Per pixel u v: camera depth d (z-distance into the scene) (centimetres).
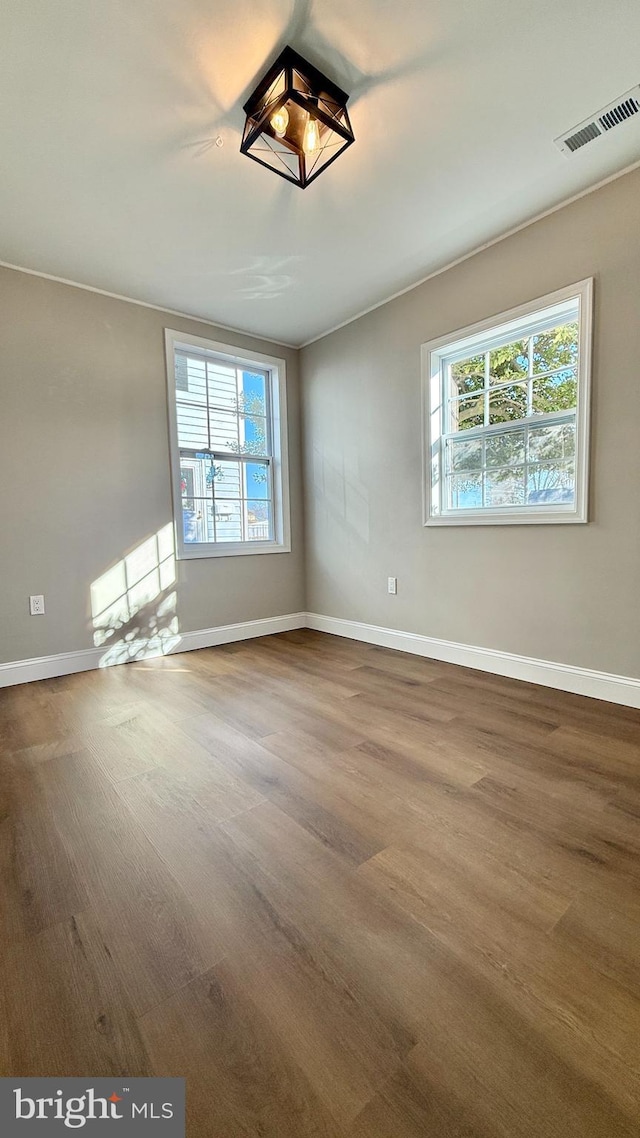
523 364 264
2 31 141
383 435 340
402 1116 72
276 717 228
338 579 392
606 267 218
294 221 237
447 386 304
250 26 143
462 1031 84
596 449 229
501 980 94
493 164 203
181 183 207
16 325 276
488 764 178
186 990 93
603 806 151
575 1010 88
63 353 292
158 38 145
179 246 256
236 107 170
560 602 250
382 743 198
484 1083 76
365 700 247
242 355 375
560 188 220
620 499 223
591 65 158
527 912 110
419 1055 80
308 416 406
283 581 413
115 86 160
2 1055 82
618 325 217
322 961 99
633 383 214
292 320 355
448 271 284
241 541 390
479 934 105
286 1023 86
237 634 384
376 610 360
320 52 152
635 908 111
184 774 176
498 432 278
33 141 181
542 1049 81
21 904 116
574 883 119
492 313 263
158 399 332
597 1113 72
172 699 255
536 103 173
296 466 416
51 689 273
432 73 160
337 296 320
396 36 148
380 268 285
